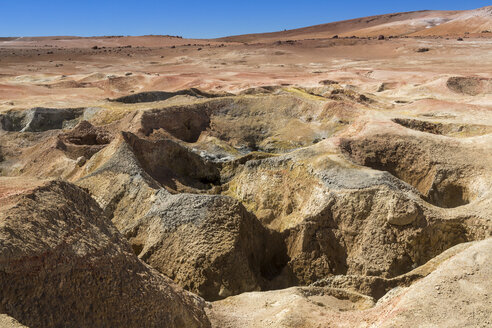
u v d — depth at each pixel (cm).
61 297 978
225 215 1825
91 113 3959
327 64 9206
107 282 1091
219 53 11088
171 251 1756
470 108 3906
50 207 1105
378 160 2567
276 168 2522
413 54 9862
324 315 1248
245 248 1784
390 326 977
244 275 1686
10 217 987
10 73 8069
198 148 3431
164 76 7119
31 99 5112
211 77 7350
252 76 7462
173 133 3669
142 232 1889
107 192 2208
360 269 1839
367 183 2028
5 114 3956
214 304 1439
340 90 4966
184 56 11044
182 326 1190
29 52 11800
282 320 1209
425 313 984
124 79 6912
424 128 3216
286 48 11506
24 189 1122
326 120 3716
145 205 2050
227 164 2970
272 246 1986
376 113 3509
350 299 1511
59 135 3369
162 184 2611
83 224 1164
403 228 1845
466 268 1090
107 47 14538
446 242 1811
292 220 2238
